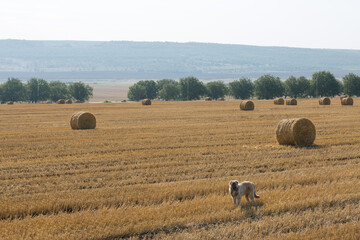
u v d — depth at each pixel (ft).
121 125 120.26
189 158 62.18
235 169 54.65
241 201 39.55
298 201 37.47
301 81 492.54
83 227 32.42
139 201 39.65
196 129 104.32
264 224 32.45
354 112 164.45
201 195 42.39
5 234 30.63
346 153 64.95
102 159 61.93
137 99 556.10
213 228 32.53
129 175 51.42
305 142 74.59
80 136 91.35
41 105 271.69
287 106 215.92
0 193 44.01
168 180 49.52
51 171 54.34
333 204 38.06
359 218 34.27
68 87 535.19
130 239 30.37
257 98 517.14
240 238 30.30
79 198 40.47
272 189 43.62
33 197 41.11
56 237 30.01
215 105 246.68
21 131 104.83
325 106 211.61
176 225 33.09
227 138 85.92
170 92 528.63
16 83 499.10
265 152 66.74
